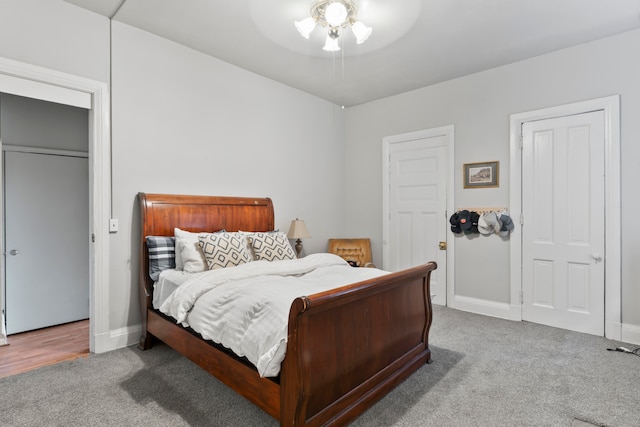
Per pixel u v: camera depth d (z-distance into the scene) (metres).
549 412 1.91
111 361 2.56
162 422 1.82
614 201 2.98
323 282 2.32
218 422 1.82
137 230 2.93
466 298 3.89
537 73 3.37
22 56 2.35
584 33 2.93
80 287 3.75
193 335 2.22
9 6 2.30
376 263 4.69
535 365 2.49
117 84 2.79
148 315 2.78
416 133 4.26
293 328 1.52
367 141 4.77
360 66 3.60
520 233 3.51
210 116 3.41
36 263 3.46
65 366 2.48
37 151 3.48
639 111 2.87
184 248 2.73
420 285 2.51
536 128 3.41
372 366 1.99
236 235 2.96
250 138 3.78
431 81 4.01
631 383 2.22
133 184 2.89
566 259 3.25
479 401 2.02
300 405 1.52
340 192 4.95
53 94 2.52
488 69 3.67
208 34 2.99
